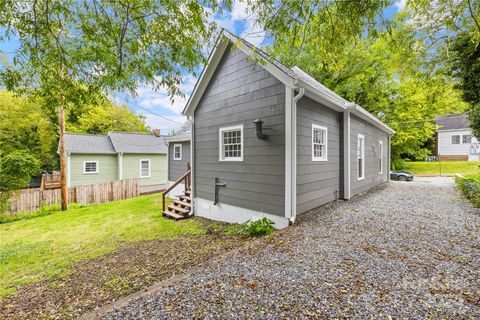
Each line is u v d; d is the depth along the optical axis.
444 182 11.31
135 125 24.16
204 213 7.25
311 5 2.68
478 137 7.43
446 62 6.35
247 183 5.84
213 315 1.96
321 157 6.14
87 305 2.80
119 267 3.98
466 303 1.99
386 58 12.75
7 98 15.36
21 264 4.45
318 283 2.38
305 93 5.14
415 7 3.62
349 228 4.17
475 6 3.33
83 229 6.71
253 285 2.41
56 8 2.52
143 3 2.61
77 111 3.33
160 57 3.04
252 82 5.65
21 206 9.23
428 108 14.88
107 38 2.80
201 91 7.22
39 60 2.68
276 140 5.11
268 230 4.71
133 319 1.95
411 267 2.65
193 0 2.57
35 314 2.75
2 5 2.34
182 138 11.35
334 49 3.25
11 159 8.37
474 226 4.01
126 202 10.79
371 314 1.89
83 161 13.78
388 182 11.49
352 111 6.95
